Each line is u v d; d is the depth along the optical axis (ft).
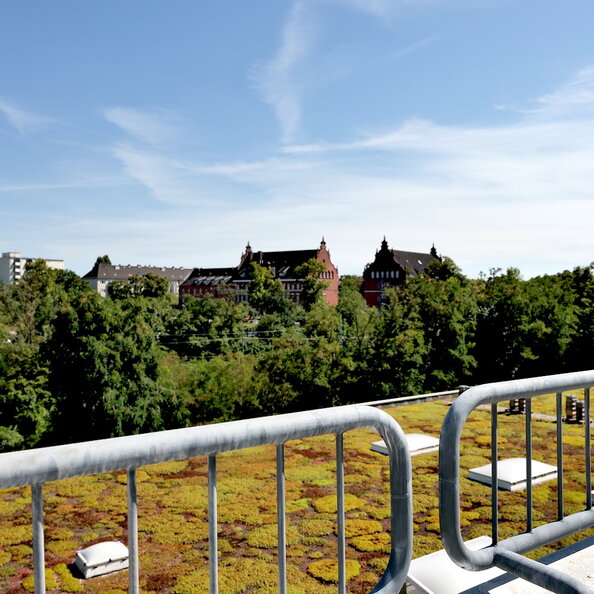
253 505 20.79
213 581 3.90
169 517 19.76
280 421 4.02
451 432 5.52
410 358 86.12
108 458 3.26
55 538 18.10
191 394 101.50
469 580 8.42
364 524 18.99
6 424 83.76
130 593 3.52
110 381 85.10
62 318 86.74
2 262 553.23
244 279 462.60
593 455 25.95
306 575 15.76
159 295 343.46
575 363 103.09
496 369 97.25
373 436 29.32
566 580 5.42
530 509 6.56
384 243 398.01
